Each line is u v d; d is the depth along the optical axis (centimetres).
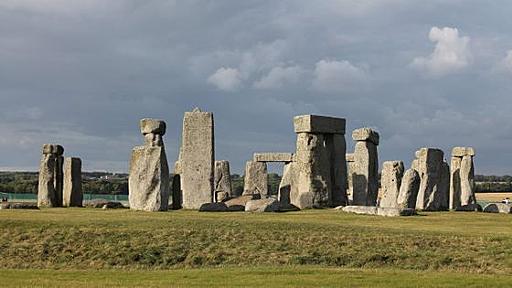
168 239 3284
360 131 5706
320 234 3344
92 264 3083
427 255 3044
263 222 3641
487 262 2952
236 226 3497
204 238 3300
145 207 4644
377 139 5756
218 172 6969
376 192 5734
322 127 5256
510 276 2683
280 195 6359
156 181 4641
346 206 4903
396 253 3080
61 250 3203
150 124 4969
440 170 5378
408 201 5072
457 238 3250
